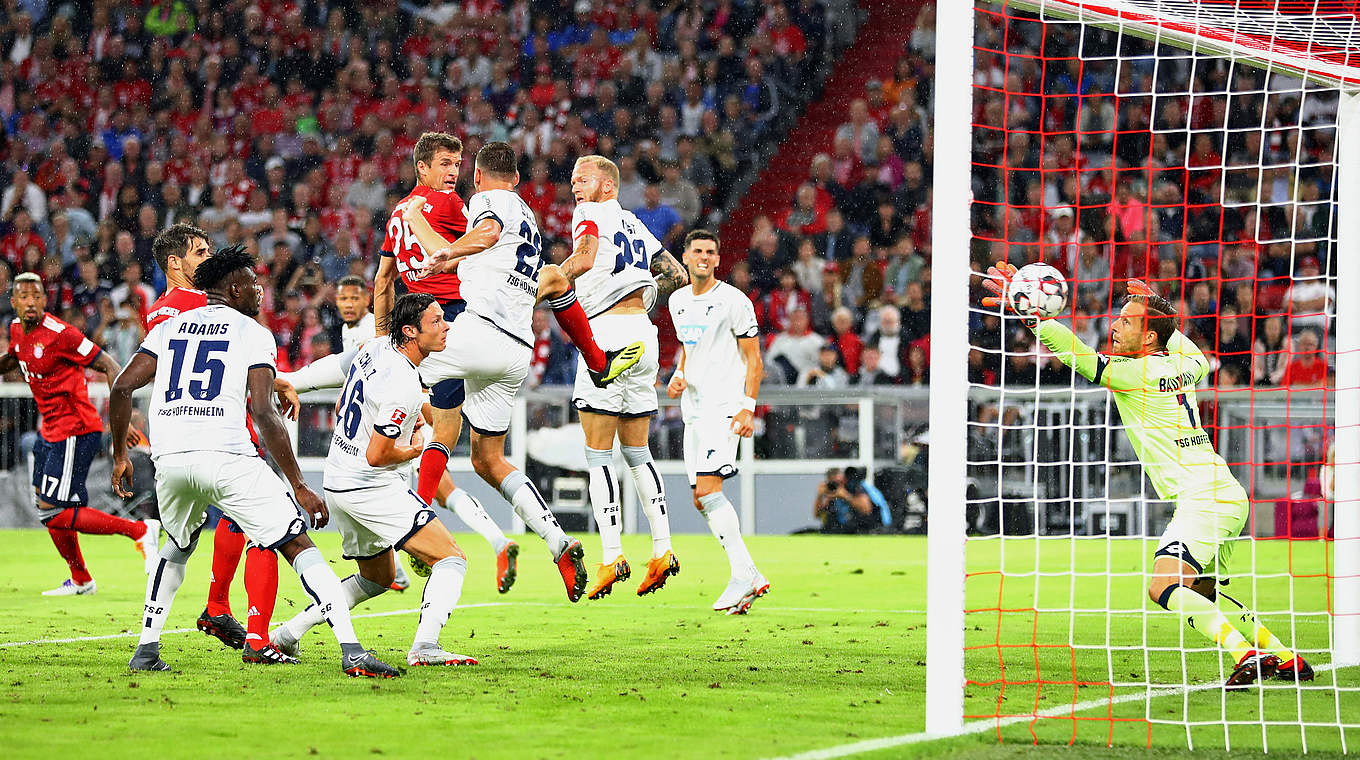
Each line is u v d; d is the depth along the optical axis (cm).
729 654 1059
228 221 3309
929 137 3231
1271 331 2653
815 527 2406
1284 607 1400
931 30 3372
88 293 3198
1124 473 2289
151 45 3606
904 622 1280
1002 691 893
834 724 766
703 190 3366
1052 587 1603
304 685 895
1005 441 2348
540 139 3431
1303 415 2245
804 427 2411
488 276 1150
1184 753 709
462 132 3469
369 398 944
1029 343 2442
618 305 1347
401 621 1275
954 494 758
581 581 1148
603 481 1330
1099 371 964
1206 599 927
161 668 966
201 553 2025
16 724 756
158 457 912
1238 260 2920
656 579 1364
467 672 958
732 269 3244
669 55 3528
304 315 2984
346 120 3503
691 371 1386
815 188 3189
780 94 3456
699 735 730
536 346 2889
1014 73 3225
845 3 3512
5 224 3338
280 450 906
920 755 690
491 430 1174
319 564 927
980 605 1418
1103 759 689
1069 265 3005
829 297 2973
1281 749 722
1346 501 1026
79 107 3569
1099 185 3098
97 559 1992
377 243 3309
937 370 766
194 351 913
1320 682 941
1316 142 3033
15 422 2550
